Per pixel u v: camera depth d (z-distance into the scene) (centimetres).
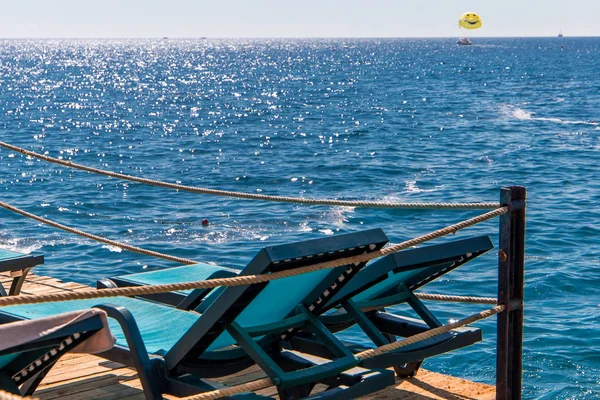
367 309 505
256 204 1942
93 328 379
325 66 13712
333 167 2708
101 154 3219
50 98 6662
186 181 2512
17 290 694
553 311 1056
